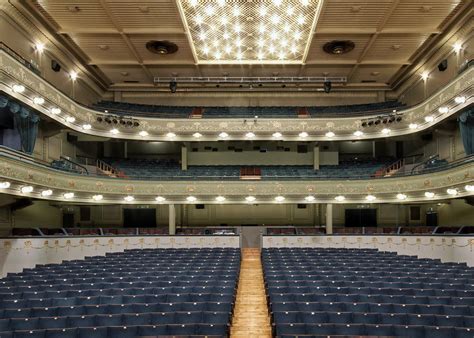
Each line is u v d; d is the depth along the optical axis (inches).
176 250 733.3
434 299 388.8
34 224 763.4
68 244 692.7
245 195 842.2
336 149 1025.5
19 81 562.6
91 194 757.9
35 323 321.1
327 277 489.7
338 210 1002.1
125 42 738.2
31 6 610.2
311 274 516.4
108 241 757.9
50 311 352.2
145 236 795.4
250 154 1028.5
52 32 693.3
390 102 967.6
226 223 1002.7
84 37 715.4
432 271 538.0
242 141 980.6
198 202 844.6
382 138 855.7
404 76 902.4
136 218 981.2
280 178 861.8
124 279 487.5
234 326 376.2
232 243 804.6
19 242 601.3
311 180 838.5
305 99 1040.2
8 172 524.1
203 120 887.1
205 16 650.2
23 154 586.2
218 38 733.3
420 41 727.1
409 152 962.7
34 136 637.3
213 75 922.1
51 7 613.0
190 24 677.9
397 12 627.2
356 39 723.4
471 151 648.4
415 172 762.2
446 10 619.5
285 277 490.9
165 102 1037.2
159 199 835.4
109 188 779.4
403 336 296.2
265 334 355.3
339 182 829.2
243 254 807.7
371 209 987.9
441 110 676.7
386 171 911.7
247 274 611.5
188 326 308.0
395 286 450.3
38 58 708.7
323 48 764.0
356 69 875.4
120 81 955.3
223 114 979.3
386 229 888.9
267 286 457.7
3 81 532.4
